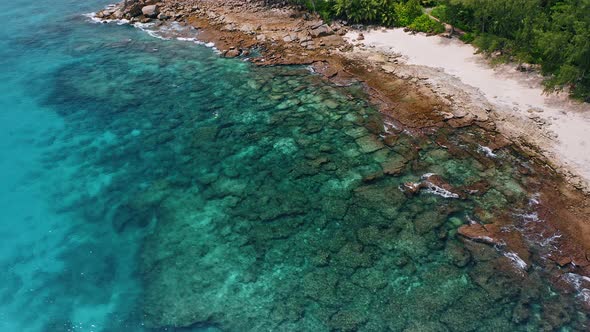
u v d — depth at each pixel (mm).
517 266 17516
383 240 19125
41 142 26734
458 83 28109
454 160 22578
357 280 17594
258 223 20453
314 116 26953
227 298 17344
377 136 24766
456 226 19391
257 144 25234
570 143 22719
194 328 16422
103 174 24125
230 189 22438
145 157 25078
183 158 24734
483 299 16562
